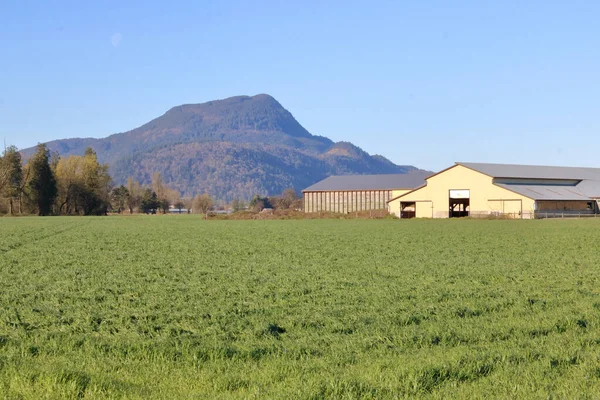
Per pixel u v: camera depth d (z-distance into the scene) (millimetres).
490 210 87875
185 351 11703
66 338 12797
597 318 14820
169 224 75312
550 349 11547
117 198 182000
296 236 48844
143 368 10758
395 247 37062
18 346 12227
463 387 9391
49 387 9109
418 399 8852
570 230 54500
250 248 36938
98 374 10109
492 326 13812
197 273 24281
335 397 8859
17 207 128250
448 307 16438
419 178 117812
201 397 9023
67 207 140250
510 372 10125
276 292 19281
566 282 21484
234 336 13164
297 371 10336
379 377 9727
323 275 23547
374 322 14375
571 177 99688
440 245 38531
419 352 11594
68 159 145750
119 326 14219
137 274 24297
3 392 9000
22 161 134625
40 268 26438
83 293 19328
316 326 14188
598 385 9484
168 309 16375
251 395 8969
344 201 119375
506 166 100562
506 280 22031
